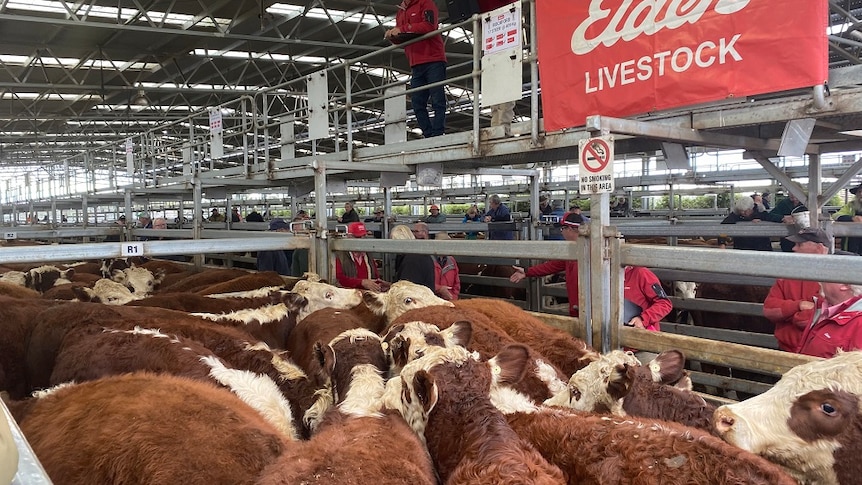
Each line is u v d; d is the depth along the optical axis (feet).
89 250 13.25
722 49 9.80
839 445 6.47
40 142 94.07
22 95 67.15
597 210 10.18
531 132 13.80
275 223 32.07
